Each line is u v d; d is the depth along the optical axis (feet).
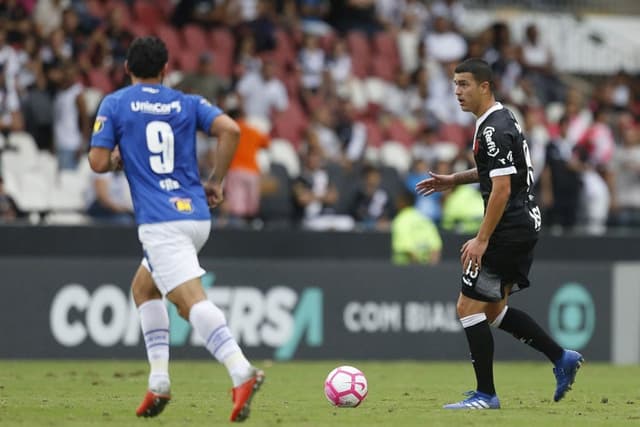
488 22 292.61
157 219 79.20
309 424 81.46
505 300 98.78
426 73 253.85
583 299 186.80
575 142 236.63
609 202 232.12
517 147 92.89
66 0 225.76
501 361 184.75
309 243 193.77
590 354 186.60
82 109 199.52
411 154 229.25
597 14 306.14
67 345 167.22
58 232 180.34
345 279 177.99
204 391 115.14
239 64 233.96
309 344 176.14
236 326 173.27
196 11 250.37
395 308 179.63
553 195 219.82
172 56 237.45
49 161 196.13
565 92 276.82
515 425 82.84
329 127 228.84
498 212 91.66
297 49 254.47
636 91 270.87
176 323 169.68
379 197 209.36
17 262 166.61
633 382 139.85
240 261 174.40
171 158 80.64
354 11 272.92
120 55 222.48
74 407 94.89
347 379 97.25
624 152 237.25
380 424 82.07
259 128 227.81
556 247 208.54
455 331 181.47
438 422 83.97
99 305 168.14
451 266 181.78
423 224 193.47
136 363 161.79
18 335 166.30
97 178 190.70
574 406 102.42
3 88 195.72
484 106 93.81
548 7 299.99
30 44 202.69
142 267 84.17
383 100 252.62
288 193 207.41
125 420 83.15
